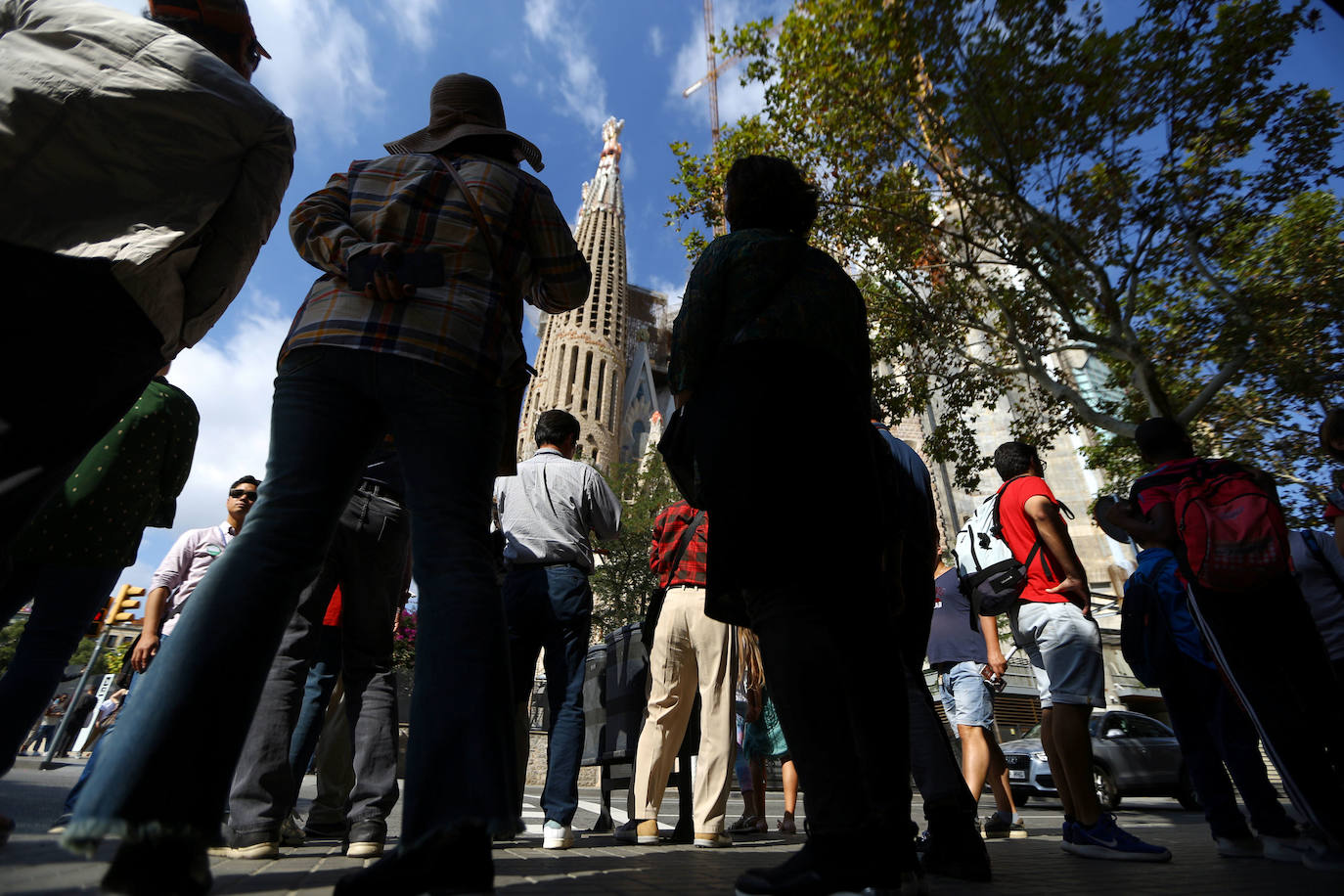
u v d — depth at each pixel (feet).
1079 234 38.75
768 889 4.96
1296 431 49.62
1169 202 36.91
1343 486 11.53
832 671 4.99
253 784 7.95
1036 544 12.13
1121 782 38.52
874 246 45.29
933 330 44.65
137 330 5.11
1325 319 41.52
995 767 15.46
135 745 3.71
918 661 8.95
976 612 13.12
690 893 5.84
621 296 292.40
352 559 9.12
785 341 5.79
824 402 5.64
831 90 39.99
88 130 4.99
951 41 36.55
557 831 10.98
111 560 8.23
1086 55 35.53
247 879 5.58
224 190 5.45
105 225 4.94
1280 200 36.68
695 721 14.26
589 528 13.32
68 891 3.66
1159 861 10.01
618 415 264.11
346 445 4.98
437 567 4.71
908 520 9.16
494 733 4.28
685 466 6.36
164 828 3.60
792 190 6.98
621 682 15.42
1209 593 9.84
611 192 323.16
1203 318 43.11
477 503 5.02
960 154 39.81
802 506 5.24
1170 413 36.91
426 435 4.98
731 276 6.24
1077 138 37.09
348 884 3.90
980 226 41.83
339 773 12.09
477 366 5.29
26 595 7.89
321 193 5.85
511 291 6.00
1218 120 35.94
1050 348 43.39
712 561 5.56
